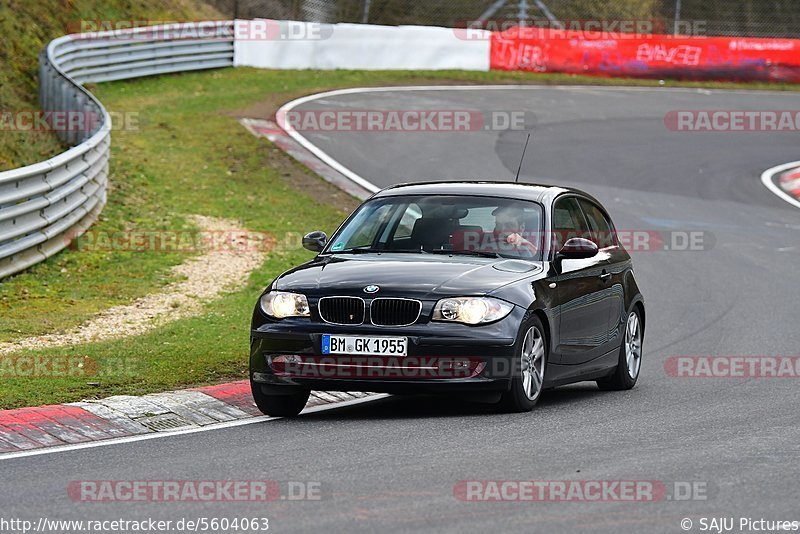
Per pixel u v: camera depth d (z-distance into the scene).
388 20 159.25
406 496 21.89
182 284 53.59
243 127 93.69
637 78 136.38
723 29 169.50
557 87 126.25
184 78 113.50
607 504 21.34
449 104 110.62
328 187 79.94
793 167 97.50
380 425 29.69
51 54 89.69
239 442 27.55
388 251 33.69
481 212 34.72
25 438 27.95
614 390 38.19
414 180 82.88
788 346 46.59
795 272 64.88
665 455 25.69
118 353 39.06
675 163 95.12
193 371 36.94
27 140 77.88
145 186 74.81
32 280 51.31
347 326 30.20
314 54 124.56
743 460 25.20
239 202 74.12
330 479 23.36
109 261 56.44
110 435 28.69
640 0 167.00
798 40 139.25
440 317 30.09
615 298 37.38
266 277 56.19
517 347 30.50
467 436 27.89
